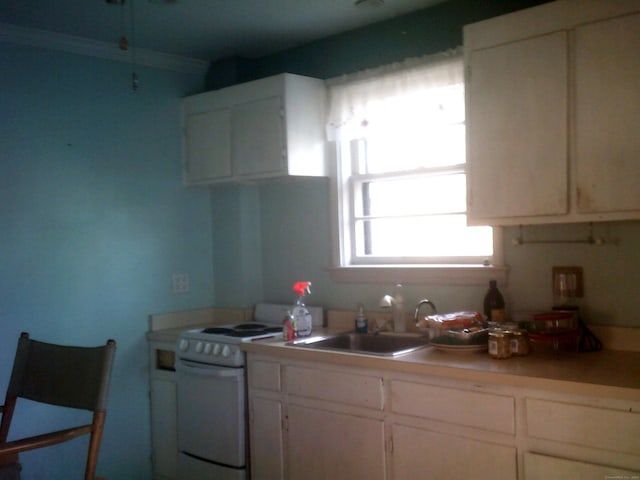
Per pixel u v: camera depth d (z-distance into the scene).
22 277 3.13
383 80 3.14
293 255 3.64
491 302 2.75
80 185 3.35
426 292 3.07
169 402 3.48
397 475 2.47
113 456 3.45
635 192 2.17
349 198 3.42
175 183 3.77
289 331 3.05
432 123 2.97
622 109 2.19
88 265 3.38
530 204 2.41
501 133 2.48
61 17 3.01
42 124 3.21
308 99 3.32
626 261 2.47
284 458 2.88
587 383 1.98
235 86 3.46
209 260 3.90
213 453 3.15
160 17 3.05
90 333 3.38
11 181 3.10
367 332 3.14
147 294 3.62
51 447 3.21
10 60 3.11
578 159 2.29
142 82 3.62
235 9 2.98
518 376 2.11
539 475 2.08
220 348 3.10
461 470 2.29
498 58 2.47
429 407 2.36
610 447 1.96
